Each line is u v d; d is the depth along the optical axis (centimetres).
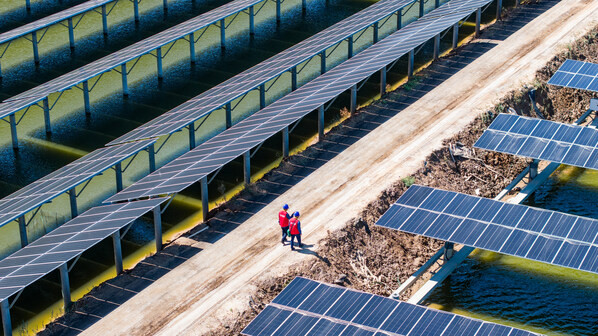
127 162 5825
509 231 4356
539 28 7300
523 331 3716
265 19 8225
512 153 5122
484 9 7962
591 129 5228
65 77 6500
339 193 5091
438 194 4672
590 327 4291
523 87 6244
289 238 4688
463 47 7031
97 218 4544
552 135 5209
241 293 4309
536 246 4244
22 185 5588
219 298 4284
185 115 5731
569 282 4594
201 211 5209
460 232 4378
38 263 4100
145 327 4116
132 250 4878
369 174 5269
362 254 4672
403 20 8081
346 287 4244
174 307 4241
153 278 4456
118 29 8050
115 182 5616
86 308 4275
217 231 4816
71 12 7544
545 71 6519
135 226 5109
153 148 5450
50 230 5144
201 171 4825
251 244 4681
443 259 4672
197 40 7256
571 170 5622
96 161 5234
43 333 4128
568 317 4356
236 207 5028
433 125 5803
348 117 6041
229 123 6069
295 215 4500
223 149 5097
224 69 7200
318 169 5369
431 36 6575
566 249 4206
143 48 6800
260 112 5697
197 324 4122
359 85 6675
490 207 4541
